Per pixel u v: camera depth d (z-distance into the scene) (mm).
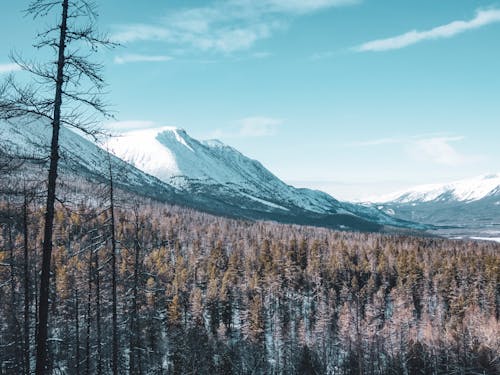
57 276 66250
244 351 77250
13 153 15164
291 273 128875
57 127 16031
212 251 137875
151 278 74125
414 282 128875
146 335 58344
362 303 118000
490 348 81062
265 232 191375
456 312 114562
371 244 170625
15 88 14906
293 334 100312
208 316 103562
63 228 80500
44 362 16281
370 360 84125
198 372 61406
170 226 157875
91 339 48219
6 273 33625
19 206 24125
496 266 132250
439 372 81938
